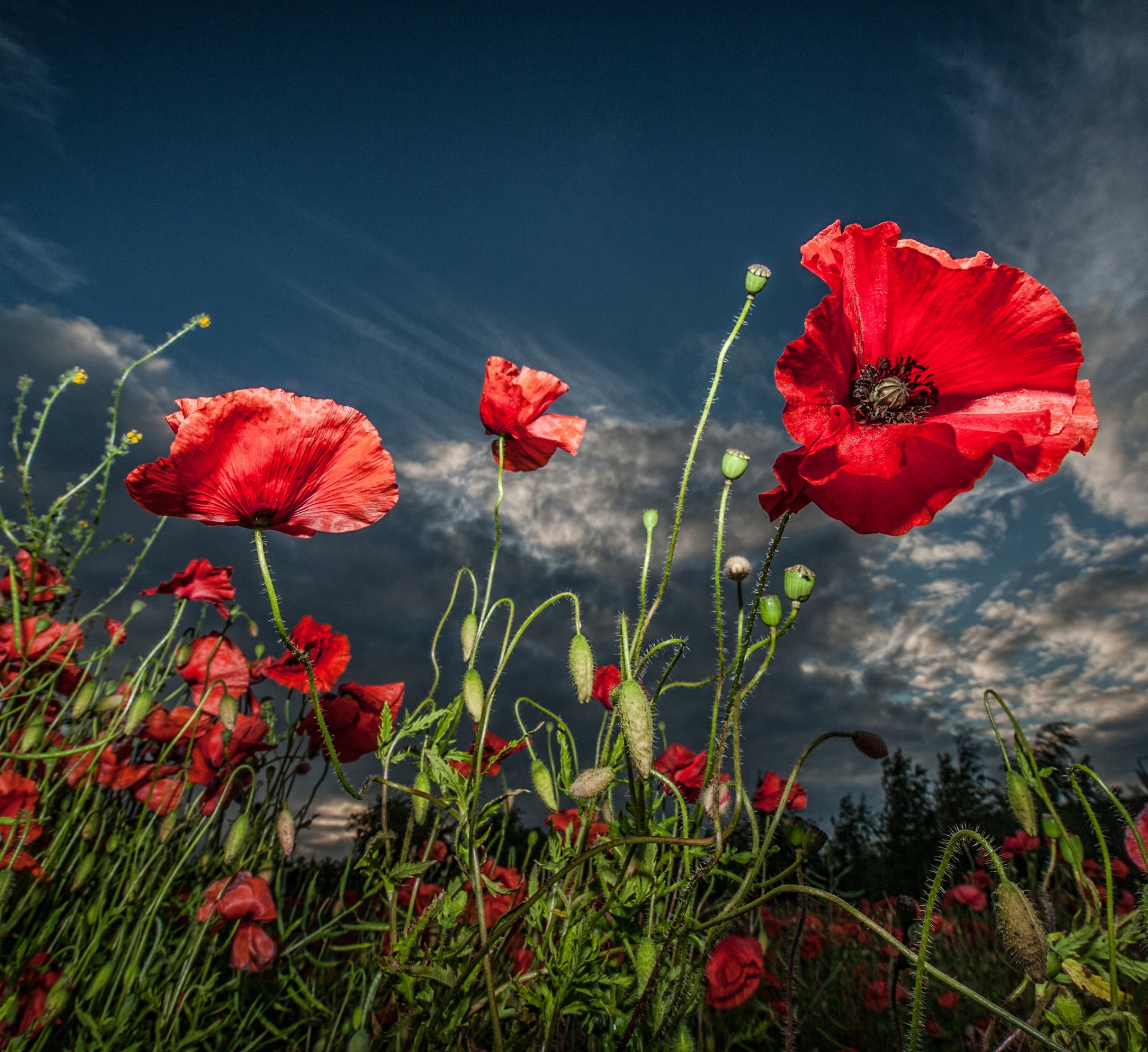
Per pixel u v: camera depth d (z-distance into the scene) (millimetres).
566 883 217
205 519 198
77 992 268
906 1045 141
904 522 191
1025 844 528
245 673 356
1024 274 187
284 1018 322
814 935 593
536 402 300
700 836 199
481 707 207
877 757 175
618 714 200
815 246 204
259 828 325
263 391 188
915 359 202
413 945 210
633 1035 177
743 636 187
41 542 386
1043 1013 177
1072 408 194
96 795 340
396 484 207
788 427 183
